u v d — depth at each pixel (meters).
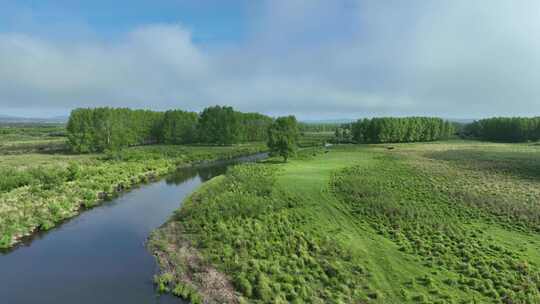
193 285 18.17
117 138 85.69
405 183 39.72
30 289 18.20
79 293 17.83
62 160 63.41
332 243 22.09
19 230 25.42
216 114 104.69
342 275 18.05
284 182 40.88
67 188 36.94
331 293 16.58
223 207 29.36
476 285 16.80
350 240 22.92
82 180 42.34
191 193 38.91
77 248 23.77
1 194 33.91
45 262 21.50
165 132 105.56
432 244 21.80
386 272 18.45
